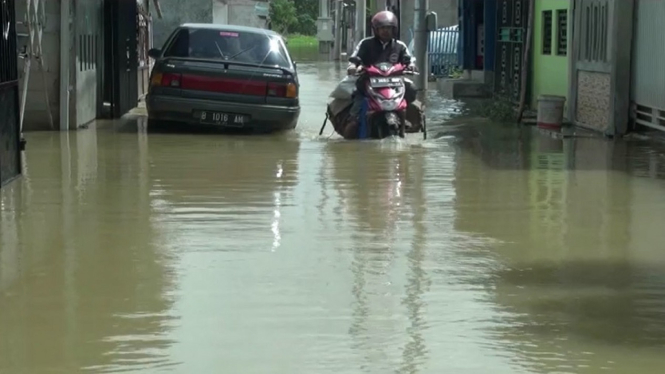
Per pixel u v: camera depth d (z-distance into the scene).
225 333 5.68
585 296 6.46
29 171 11.34
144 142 14.13
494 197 9.88
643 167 11.88
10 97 10.52
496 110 18.20
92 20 17.00
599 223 8.66
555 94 18.34
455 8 34.50
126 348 5.43
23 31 14.59
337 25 47.38
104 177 10.93
